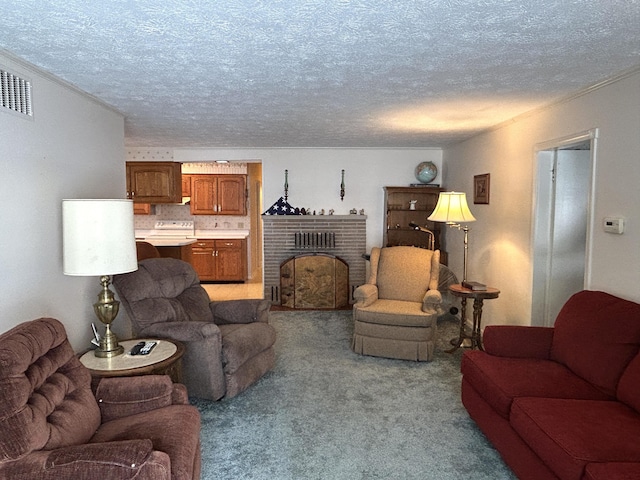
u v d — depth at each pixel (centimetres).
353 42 212
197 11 175
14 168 231
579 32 199
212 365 305
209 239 803
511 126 414
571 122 319
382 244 643
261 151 629
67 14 178
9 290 227
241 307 383
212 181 812
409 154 634
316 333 493
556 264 371
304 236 630
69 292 287
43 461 149
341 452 256
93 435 190
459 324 527
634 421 198
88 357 259
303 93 312
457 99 330
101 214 241
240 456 252
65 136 286
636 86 254
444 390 343
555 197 366
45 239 261
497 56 232
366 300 425
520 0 166
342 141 561
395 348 406
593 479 160
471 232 514
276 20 184
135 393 211
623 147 265
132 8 172
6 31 195
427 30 196
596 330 249
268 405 316
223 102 340
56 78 268
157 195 636
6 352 157
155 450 167
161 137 524
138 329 316
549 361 277
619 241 267
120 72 259
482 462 247
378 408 312
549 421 198
